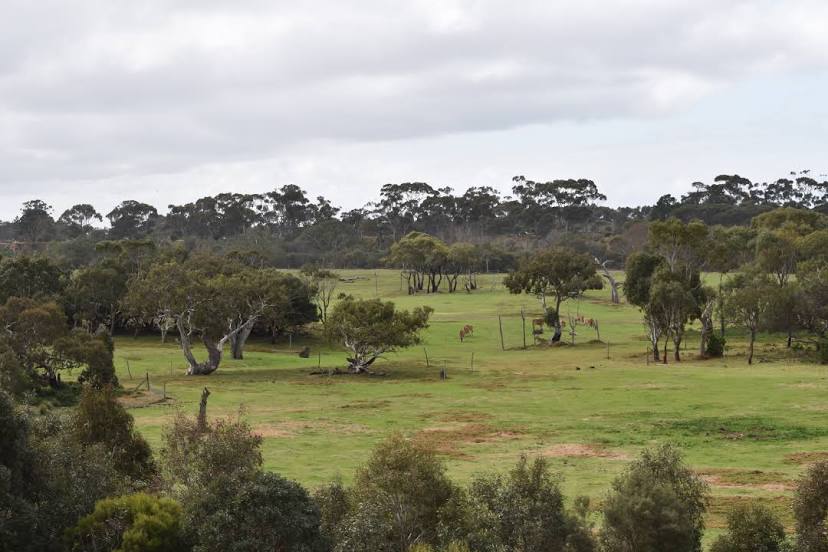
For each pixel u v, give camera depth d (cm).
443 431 5138
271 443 4759
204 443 2842
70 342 6544
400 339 8050
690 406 5781
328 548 2444
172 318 8381
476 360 9325
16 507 2341
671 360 8744
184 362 9025
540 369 8294
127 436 3362
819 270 9062
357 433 5084
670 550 2378
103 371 6606
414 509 2573
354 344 8144
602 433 4988
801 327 8806
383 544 2467
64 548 2431
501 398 6431
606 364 8531
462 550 2298
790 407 5619
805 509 2556
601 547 2441
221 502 2428
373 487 2644
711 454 4381
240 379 7769
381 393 6831
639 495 2423
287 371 8412
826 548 2480
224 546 2308
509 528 2375
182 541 2398
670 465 2761
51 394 6322
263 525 2330
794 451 4406
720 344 8750
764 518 2591
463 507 2556
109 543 2406
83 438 3272
